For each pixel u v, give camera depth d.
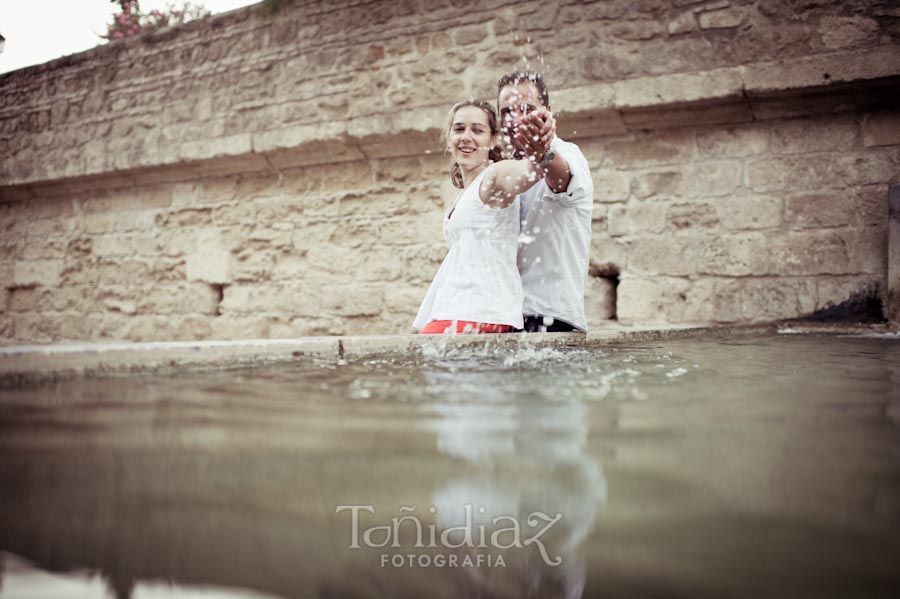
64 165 7.11
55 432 0.94
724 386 1.41
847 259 4.27
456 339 2.35
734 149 4.59
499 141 3.25
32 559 0.51
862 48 4.16
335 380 1.52
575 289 3.01
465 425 0.98
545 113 2.48
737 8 4.47
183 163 6.43
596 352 2.23
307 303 5.98
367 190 5.79
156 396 1.28
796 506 0.61
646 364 1.85
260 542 0.55
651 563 0.50
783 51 4.35
